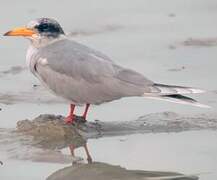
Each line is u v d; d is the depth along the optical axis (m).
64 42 16.22
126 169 14.32
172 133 15.87
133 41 21.41
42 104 17.36
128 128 16.05
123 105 17.30
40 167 14.45
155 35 21.84
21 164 14.58
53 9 23.88
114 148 15.22
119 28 22.52
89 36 21.88
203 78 18.50
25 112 16.88
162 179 13.88
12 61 20.02
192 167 14.24
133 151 15.01
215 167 14.20
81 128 15.86
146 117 16.48
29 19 22.73
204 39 21.31
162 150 15.04
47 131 15.70
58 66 15.84
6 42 21.44
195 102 15.06
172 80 18.41
